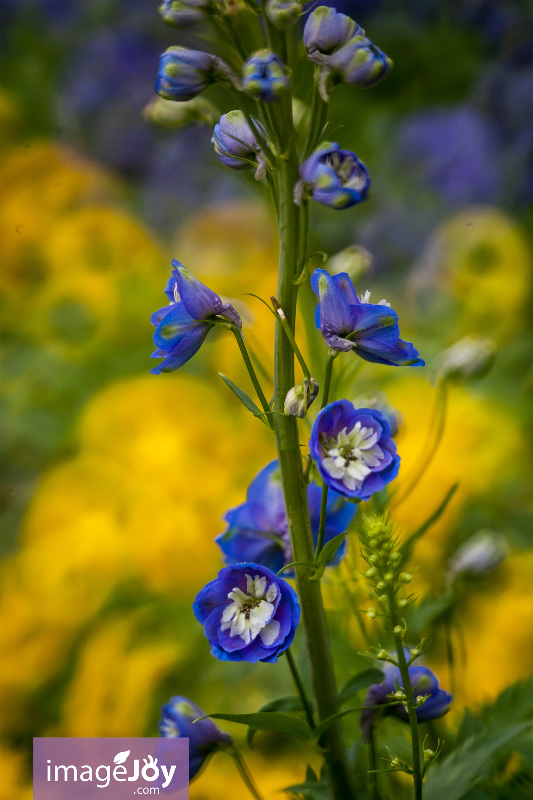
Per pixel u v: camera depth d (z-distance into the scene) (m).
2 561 1.61
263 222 2.14
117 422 1.56
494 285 1.94
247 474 1.52
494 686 1.27
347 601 1.19
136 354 1.91
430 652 1.26
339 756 1.04
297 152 1.03
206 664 1.35
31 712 1.38
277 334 1.01
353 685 1.04
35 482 1.76
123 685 1.32
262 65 0.98
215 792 1.25
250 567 0.98
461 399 1.64
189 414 1.57
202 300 1.00
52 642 1.40
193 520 1.41
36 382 1.86
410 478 1.44
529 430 1.68
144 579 1.43
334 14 1.00
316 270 0.99
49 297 1.97
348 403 0.98
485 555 1.19
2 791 1.30
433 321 2.00
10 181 2.25
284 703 1.05
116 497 1.46
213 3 1.01
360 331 0.99
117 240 2.07
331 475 0.97
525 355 1.86
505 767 1.11
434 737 1.13
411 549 1.14
